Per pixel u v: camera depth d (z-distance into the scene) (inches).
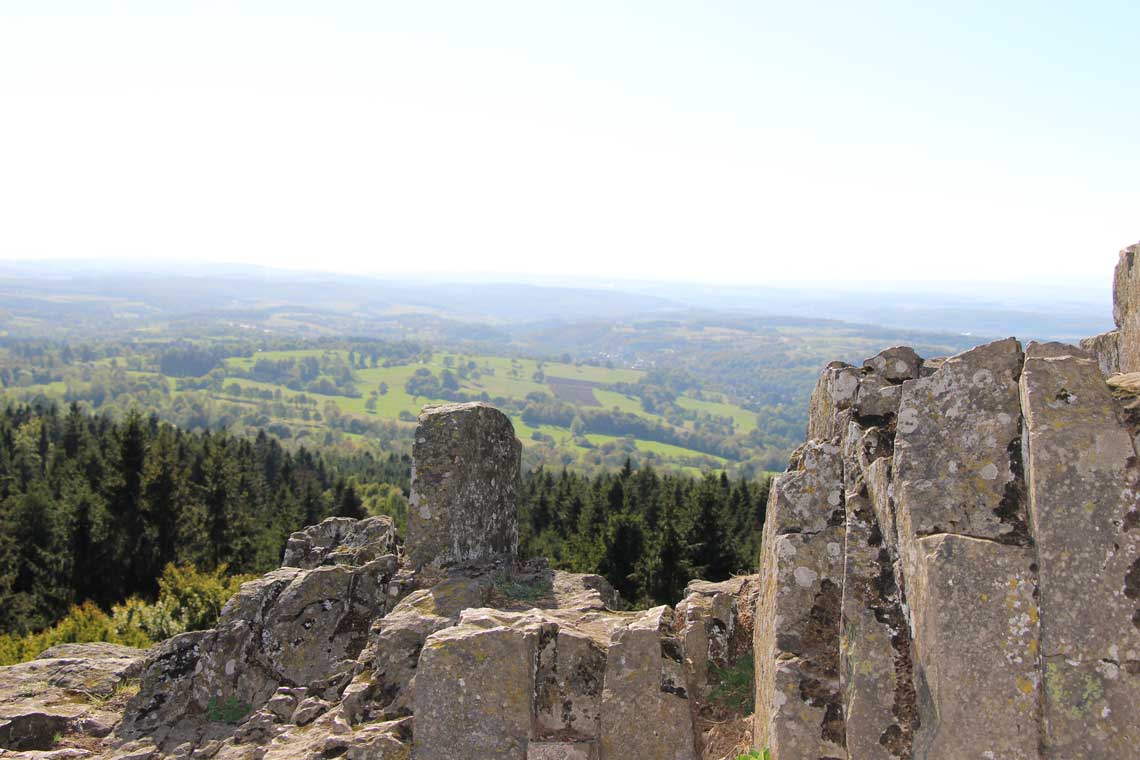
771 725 348.2
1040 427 310.0
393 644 486.0
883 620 330.3
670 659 413.4
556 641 428.5
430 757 397.1
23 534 1860.2
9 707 578.2
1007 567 300.8
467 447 619.5
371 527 747.4
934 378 350.9
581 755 387.9
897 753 309.6
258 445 4527.6
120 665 652.7
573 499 2778.1
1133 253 473.7
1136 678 277.7
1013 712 287.0
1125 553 288.4
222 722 568.4
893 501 341.7
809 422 475.2
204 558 2057.1
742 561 1807.3
